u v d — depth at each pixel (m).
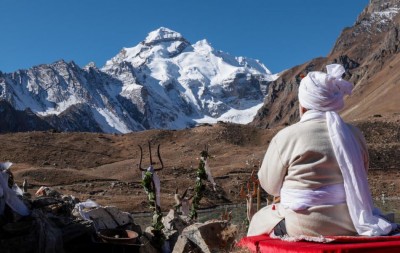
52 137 106.88
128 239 9.73
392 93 185.25
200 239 10.48
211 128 111.25
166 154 95.88
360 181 5.12
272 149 5.50
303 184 5.23
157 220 10.84
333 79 5.50
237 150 98.75
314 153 5.21
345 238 4.84
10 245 8.39
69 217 10.20
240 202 56.94
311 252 4.69
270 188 5.60
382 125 107.12
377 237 4.83
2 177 8.59
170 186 67.75
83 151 100.88
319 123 5.40
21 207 8.77
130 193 62.69
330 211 5.15
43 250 8.59
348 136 5.25
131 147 104.94
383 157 83.94
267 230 5.68
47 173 69.50
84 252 9.53
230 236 10.66
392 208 46.28
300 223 5.21
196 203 13.51
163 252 11.00
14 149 97.94
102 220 11.21
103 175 78.75
